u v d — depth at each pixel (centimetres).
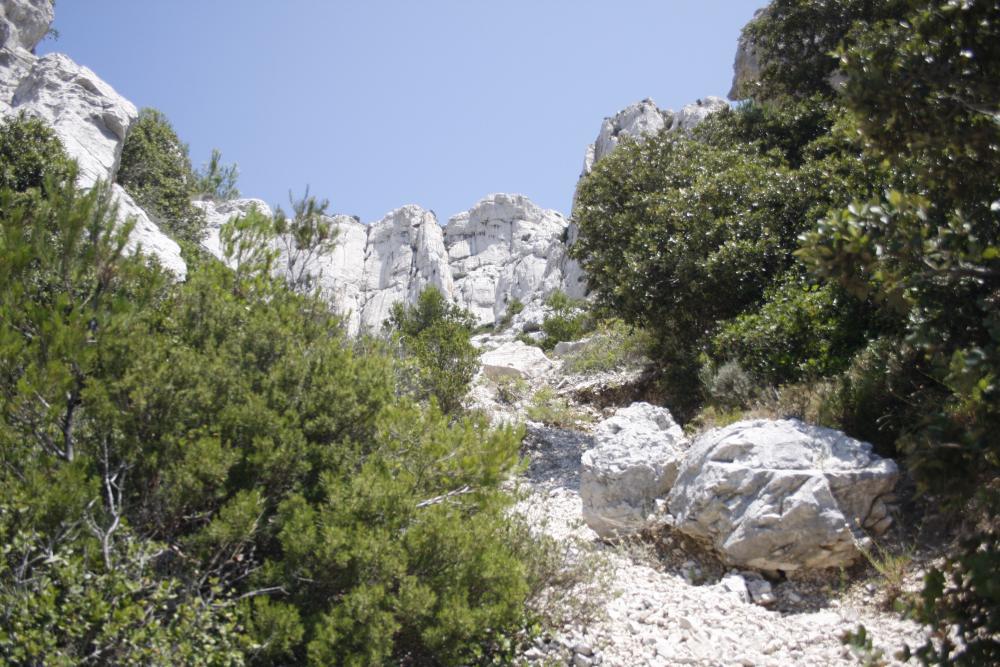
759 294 1287
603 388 1647
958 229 414
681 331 1438
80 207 601
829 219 434
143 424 525
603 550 800
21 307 539
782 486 716
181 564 490
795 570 703
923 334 412
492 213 8394
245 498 497
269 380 596
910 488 752
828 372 969
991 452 381
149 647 404
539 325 4541
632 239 1436
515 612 525
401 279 7838
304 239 860
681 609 654
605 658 566
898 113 452
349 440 588
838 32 1998
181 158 2608
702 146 1683
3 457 468
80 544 446
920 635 568
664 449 870
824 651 578
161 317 628
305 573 497
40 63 1959
